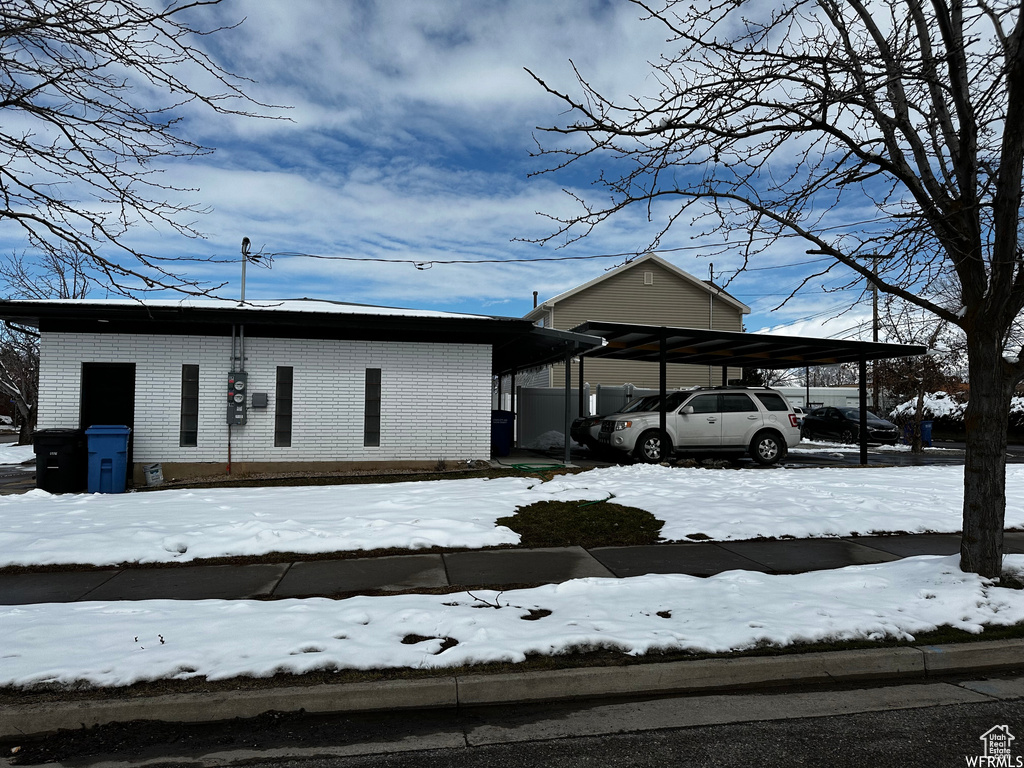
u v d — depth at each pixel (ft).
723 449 50.67
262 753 11.00
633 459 50.98
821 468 45.29
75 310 36.86
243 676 12.67
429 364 44.98
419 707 12.53
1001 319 17.78
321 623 15.20
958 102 16.56
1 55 14.53
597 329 44.70
